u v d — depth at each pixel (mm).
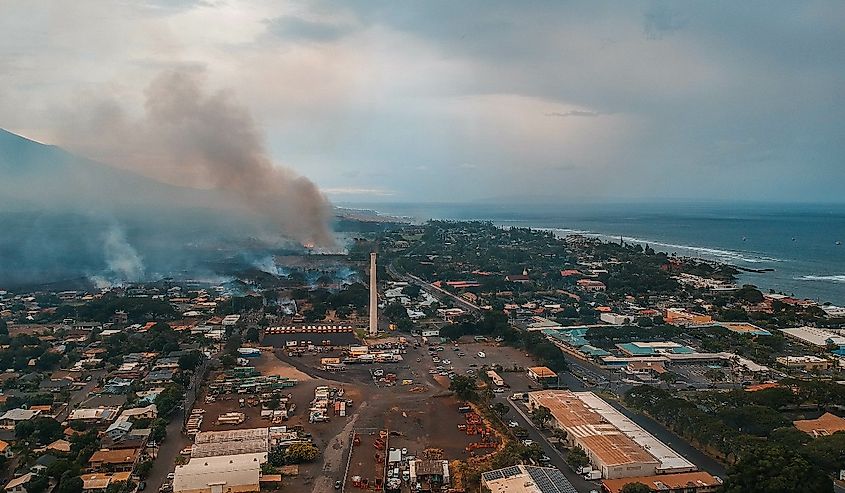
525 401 128500
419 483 91688
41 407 122125
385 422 117438
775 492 76688
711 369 151500
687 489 87938
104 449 101062
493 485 86562
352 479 93125
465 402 128375
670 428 112000
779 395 119750
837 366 153000
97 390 134875
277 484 91562
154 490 90125
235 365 154125
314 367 155250
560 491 84062
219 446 100438
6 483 90562
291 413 122062
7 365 150250
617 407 123750
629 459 93125
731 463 96812
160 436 106875
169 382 137625
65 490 86312
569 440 105312
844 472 90438
